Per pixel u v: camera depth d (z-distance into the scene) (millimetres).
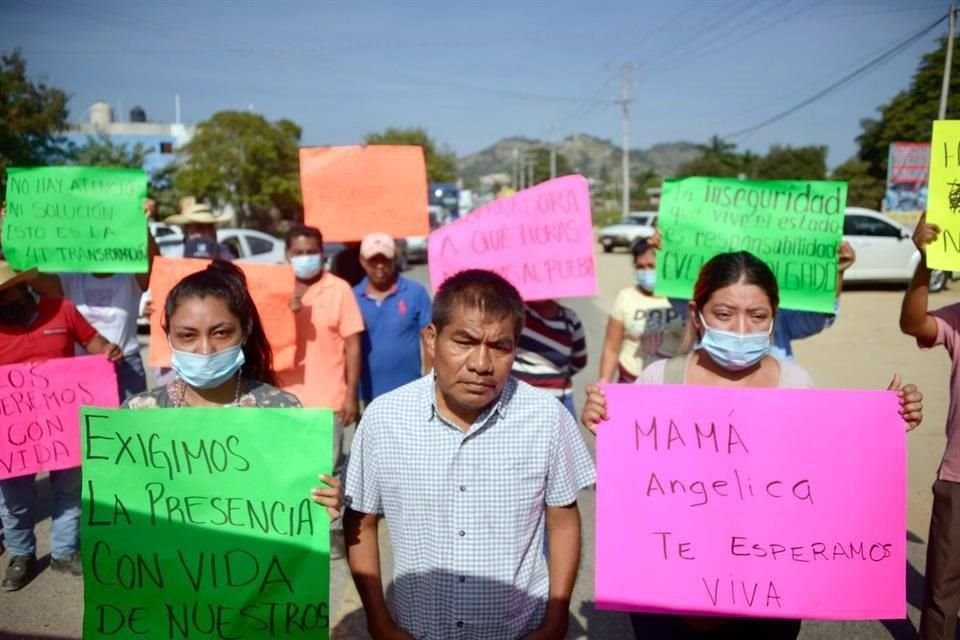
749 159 66562
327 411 2098
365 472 2076
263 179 34562
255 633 2104
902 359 9703
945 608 2941
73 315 3906
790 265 3586
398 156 4945
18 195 4191
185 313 2299
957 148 2760
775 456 2230
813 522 2217
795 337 3941
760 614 2213
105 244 4211
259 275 3762
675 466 2250
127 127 56094
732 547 2230
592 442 6746
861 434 2219
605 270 23734
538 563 2061
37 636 3475
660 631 2414
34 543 4062
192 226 8758
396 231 4930
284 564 2102
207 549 2111
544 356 3736
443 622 1962
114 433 2105
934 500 2965
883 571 2205
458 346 1892
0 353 3678
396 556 2053
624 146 44062
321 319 4371
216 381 2365
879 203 35969
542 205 3814
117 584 2105
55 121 23781
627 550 2244
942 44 28531
